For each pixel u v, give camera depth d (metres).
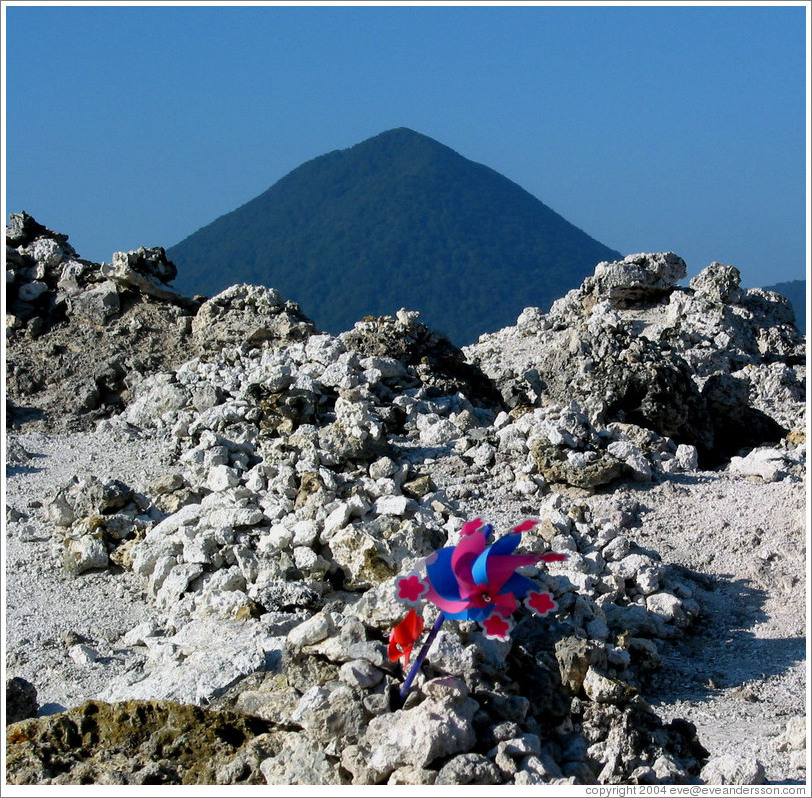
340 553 14.04
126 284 25.23
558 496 16.89
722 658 13.76
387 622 10.10
